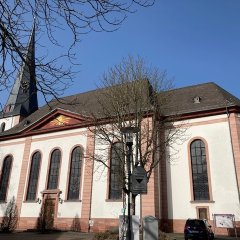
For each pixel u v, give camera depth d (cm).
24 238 2333
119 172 2178
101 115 2609
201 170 2777
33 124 3647
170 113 2988
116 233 2083
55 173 3344
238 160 2634
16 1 495
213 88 3372
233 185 2592
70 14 515
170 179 2836
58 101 579
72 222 2991
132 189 1158
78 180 3159
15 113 4775
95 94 3941
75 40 538
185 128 2923
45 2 507
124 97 2306
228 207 2558
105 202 2903
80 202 3031
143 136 2242
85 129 3294
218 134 2789
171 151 2914
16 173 3616
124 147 2169
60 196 3167
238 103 3069
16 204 3428
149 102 2339
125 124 2234
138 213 2653
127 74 2406
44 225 3158
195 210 2667
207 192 2698
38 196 3322
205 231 2139
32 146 3616
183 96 3419
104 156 2781
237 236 2450
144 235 1138
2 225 3375
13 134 3803
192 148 2870
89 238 2291
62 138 3425
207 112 2881
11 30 495
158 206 2708
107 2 506
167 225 2705
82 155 3092
